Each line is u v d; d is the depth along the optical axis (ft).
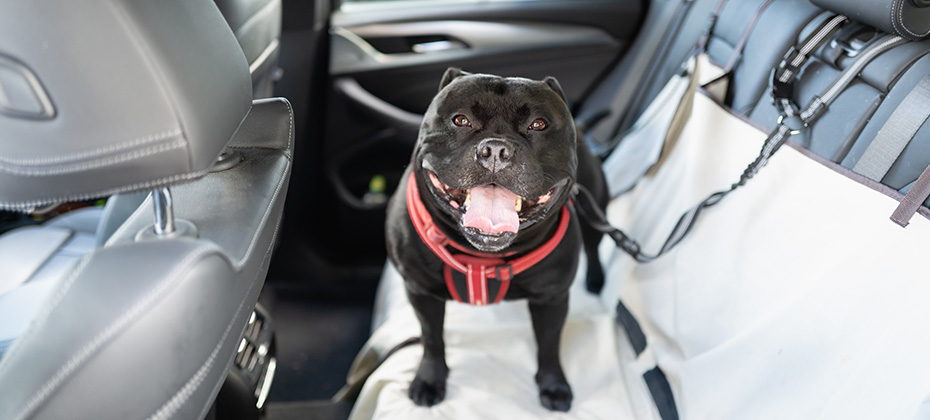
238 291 3.03
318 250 8.39
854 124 4.26
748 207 4.84
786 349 4.09
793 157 4.63
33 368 2.49
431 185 4.14
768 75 5.18
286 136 3.95
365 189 8.35
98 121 2.50
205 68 2.71
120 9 2.42
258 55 5.67
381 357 5.68
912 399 3.30
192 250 2.68
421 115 8.13
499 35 8.03
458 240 4.33
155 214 2.90
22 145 2.56
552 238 4.43
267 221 3.34
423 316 4.94
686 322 5.06
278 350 7.40
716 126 5.57
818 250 4.20
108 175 2.58
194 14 2.79
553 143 4.08
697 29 6.77
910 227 3.63
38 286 4.17
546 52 7.98
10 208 2.76
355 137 8.09
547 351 5.06
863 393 3.56
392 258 4.76
